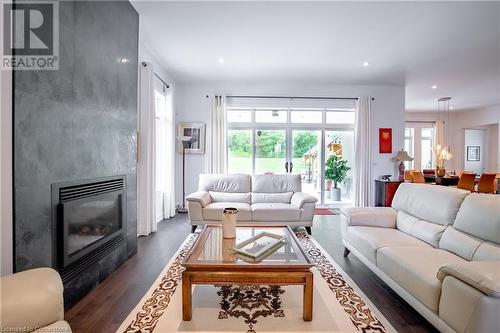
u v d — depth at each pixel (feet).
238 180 14.74
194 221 12.58
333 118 20.16
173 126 17.08
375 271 7.41
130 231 9.68
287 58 14.38
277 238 7.77
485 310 3.97
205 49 13.25
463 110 29.50
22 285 3.51
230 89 19.01
